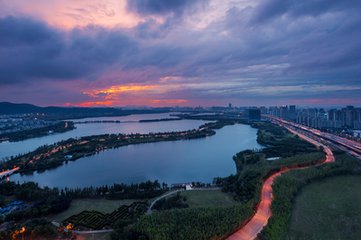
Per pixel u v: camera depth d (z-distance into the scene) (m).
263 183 180.25
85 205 158.62
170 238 105.19
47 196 166.12
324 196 162.88
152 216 122.81
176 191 180.50
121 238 109.00
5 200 166.00
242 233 118.31
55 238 115.94
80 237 118.56
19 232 116.62
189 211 127.19
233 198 164.62
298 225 125.50
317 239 113.12
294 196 161.00
